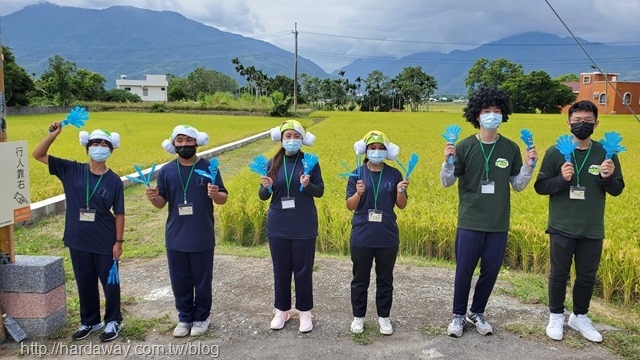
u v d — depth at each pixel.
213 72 97.12
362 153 4.55
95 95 70.31
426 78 92.88
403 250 7.40
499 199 4.39
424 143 20.81
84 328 4.50
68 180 4.38
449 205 8.23
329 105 88.19
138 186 12.66
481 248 4.46
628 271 5.42
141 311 5.10
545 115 52.97
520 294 5.51
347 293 5.58
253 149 21.83
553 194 4.53
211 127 33.81
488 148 4.43
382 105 90.38
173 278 4.52
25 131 27.58
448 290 5.68
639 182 10.76
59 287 4.65
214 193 4.38
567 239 4.37
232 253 7.15
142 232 8.56
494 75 89.94
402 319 4.89
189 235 4.44
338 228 7.36
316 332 4.61
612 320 4.94
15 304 4.44
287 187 4.53
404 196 4.46
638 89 56.75
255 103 60.03
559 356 4.18
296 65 59.41
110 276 4.39
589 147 4.38
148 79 100.00
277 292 4.66
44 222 9.03
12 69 48.62
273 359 4.13
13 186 4.25
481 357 4.16
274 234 4.55
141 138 24.69
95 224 4.34
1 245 4.41
